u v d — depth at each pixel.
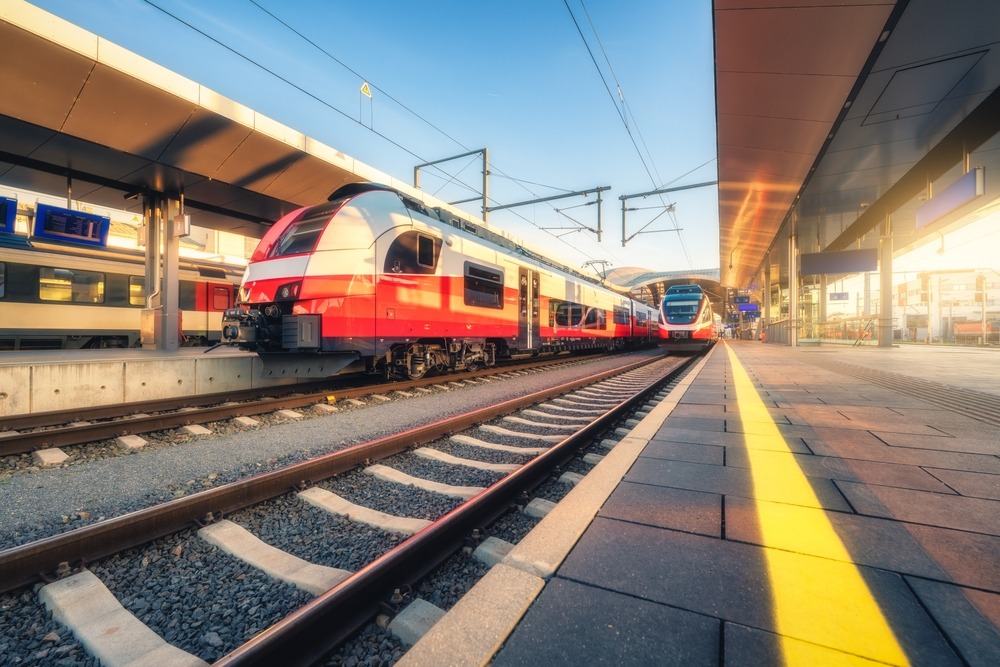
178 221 11.46
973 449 3.58
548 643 1.43
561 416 6.05
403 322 7.77
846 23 6.66
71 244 11.46
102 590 2.18
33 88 7.34
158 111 8.41
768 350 22.09
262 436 4.97
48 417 5.46
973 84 8.23
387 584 2.05
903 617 1.53
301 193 11.81
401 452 4.31
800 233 21.34
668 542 2.09
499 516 2.88
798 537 2.12
